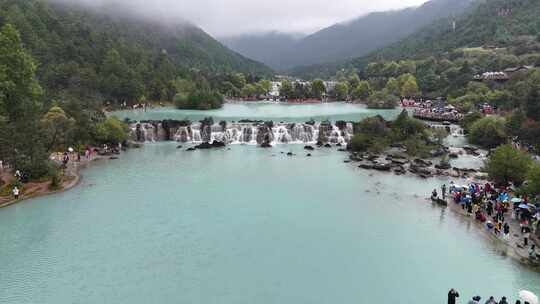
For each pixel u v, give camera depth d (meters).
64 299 43.38
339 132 132.38
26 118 91.00
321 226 63.44
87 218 64.81
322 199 75.94
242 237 59.12
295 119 161.12
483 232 60.94
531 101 125.62
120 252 53.91
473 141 127.44
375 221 65.56
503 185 79.75
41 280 46.84
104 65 196.62
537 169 65.06
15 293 44.19
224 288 45.94
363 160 106.88
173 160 105.38
